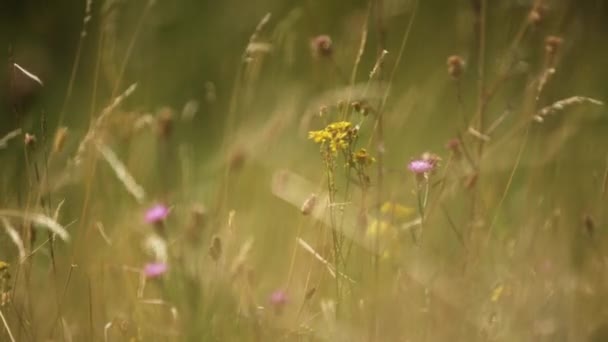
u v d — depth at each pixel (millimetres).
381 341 5141
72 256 5234
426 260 5223
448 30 6125
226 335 5180
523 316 5207
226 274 5227
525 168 5531
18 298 5242
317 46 5281
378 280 5172
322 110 5203
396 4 5945
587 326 5230
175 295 5223
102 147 5363
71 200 5402
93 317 5238
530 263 5270
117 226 5363
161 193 5492
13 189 5410
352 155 5102
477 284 5227
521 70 5527
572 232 5359
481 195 5371
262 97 5848
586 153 5578
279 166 5633
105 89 5750
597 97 5785
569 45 5656
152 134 5594
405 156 5613
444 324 5172
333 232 5117
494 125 5309
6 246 5242
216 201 5441
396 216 5250
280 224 5438
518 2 5742
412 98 5707
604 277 5277
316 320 5184
